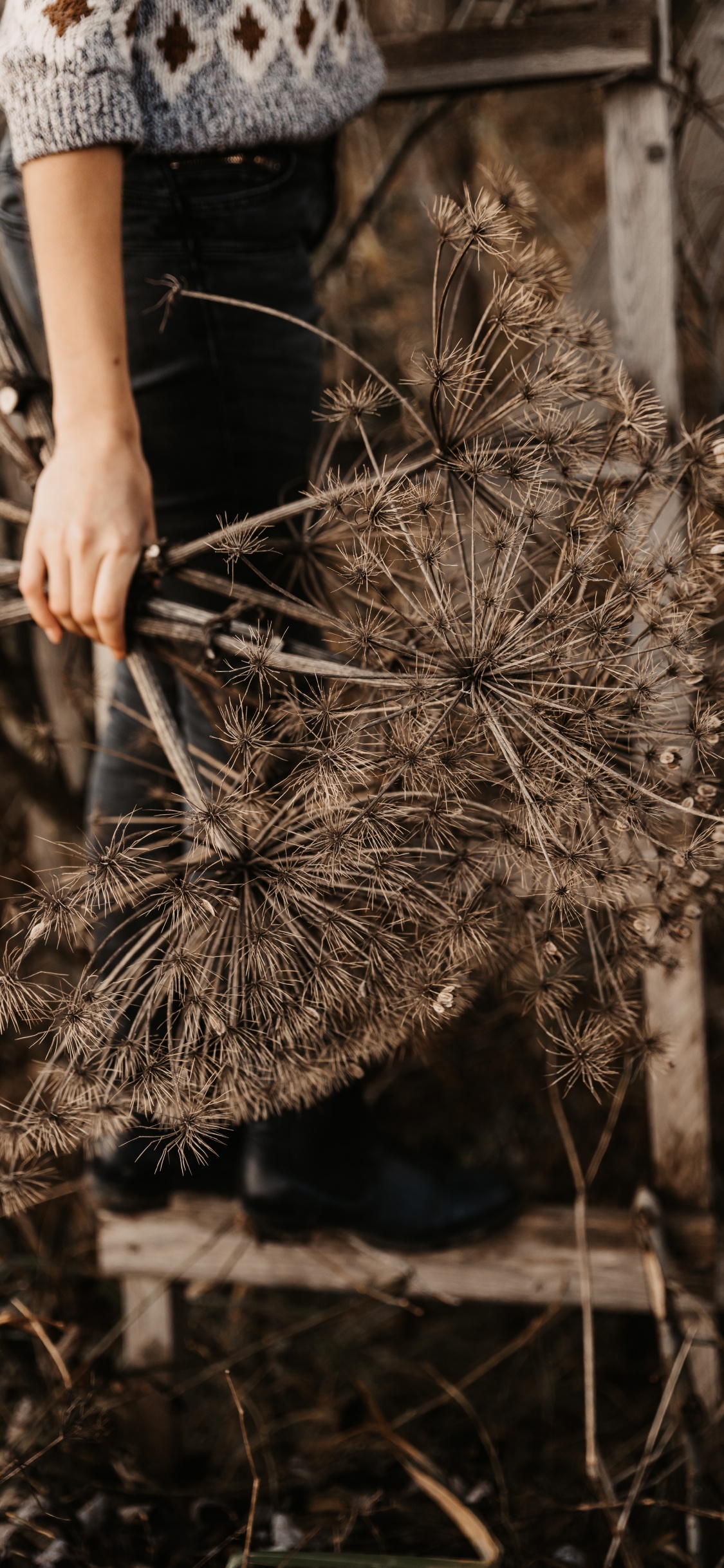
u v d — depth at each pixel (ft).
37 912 4.74
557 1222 6.18
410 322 9.53
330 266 7.76
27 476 5.24
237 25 4.92
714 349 6.94
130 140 4.72
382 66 5.51
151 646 5.01
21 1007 4.75
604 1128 7.61
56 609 4.86
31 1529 5.58
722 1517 5.50
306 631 5.52
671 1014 6.00
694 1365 6.02
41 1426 5.98
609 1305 6.12
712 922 6.07
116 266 4.78
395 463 5.14
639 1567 5.55
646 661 4.80
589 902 4.84
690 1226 6.03
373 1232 6.07
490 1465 6.13
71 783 7.46
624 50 5.69
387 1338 7.06
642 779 4.87
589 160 10.89
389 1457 6.13
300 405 5.47
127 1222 6.35
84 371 4.78
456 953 4.79
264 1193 5.86
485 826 5.00
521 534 4.78
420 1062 7.61
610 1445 6.45
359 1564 5.54
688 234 6.39
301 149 5.33
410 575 5.11
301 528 5.49
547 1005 4.93
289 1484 6.11
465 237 4.74
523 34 5.80
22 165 4.74
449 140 9.27
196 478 5.41
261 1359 6.86
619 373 4.89
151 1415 6.26
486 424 4.90
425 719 4.75
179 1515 6.04
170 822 4.91
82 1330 6.42
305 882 4.76
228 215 5.17
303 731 5.05
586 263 6.89
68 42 4.62
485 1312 7.17
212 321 5.24
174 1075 4.71
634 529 4.83
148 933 4.82
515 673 4.71
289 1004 4.74
